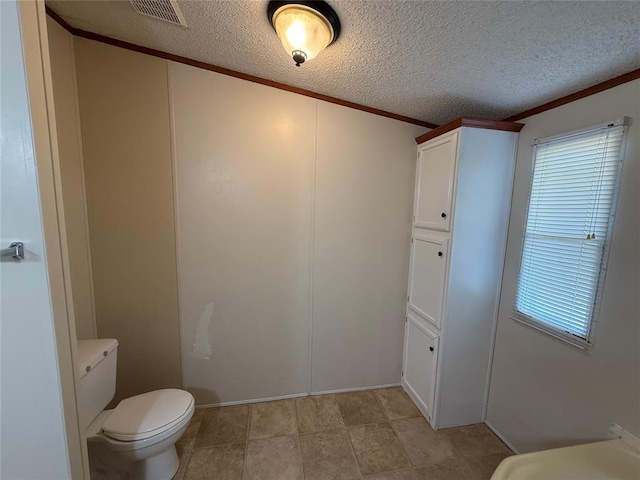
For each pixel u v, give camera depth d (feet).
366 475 4.84
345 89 5.58
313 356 6.79
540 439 4.86
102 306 5.60
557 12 2.91
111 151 5.28
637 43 3.16
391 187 6.64
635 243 3.58
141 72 5.22
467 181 5.24
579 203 4.25
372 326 7.02
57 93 4.61
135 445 4.03
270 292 6.35
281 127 5.92
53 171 2.64
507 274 5.57
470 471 4.95
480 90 4.83
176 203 5.67
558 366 4.56
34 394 2.74
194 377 6.24
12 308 2.61
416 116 6.40
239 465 4.99
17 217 2.50
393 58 4.25
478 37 3.50
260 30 4.08
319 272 6.53
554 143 4.66
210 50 4.90
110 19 4.38
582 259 4.20
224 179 5.80
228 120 5.67
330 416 6.21
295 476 4.81
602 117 3.98
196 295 6.00
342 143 6.25
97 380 4.46
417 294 6.55
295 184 6.14
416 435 5.72
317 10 3.34
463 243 5.39
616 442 3.74
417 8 3.13
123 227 5.50
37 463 2.84
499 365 5.75
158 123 5.40
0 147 2.41
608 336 3.86
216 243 5.95
